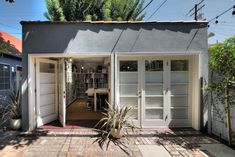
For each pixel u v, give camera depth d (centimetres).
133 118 694
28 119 656
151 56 679
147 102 696
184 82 699
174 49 661
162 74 695
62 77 724
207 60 661
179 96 699
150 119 695
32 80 668
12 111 685
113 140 581
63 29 647
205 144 555
